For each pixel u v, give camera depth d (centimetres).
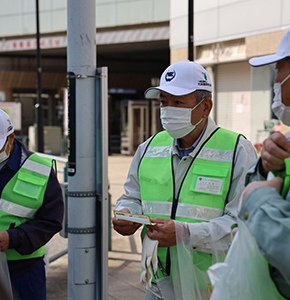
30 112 3055
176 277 221
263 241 131
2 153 260
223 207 222
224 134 235
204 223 215
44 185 270
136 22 1800
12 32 2183
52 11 2058
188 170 231
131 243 600
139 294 436
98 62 2500
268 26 1060
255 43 1100
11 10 2172
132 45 1952
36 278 270
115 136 2270
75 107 321
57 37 2077
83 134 321
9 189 265
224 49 1210
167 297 224
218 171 224
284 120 156
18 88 2819
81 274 325
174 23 1375
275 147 139
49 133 1923
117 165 1535
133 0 1802
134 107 1939
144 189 242
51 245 593
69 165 326
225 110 1236
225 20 1189
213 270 147
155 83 2048
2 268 232
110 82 2667
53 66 2547
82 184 322
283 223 129
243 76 1161
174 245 215
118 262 527
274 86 158
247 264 142
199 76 232
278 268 130
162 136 254
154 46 1980
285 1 1012
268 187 139
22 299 265
